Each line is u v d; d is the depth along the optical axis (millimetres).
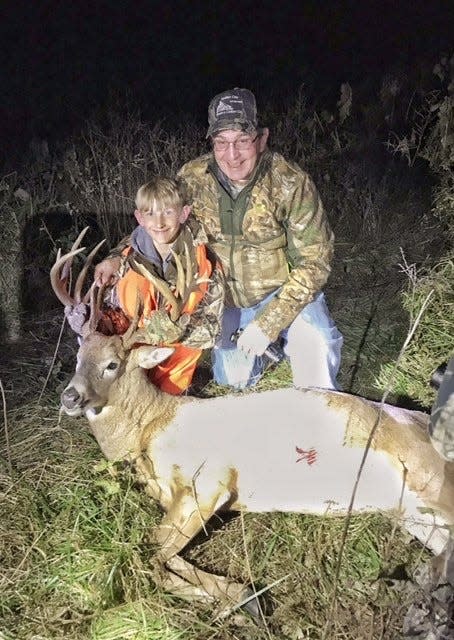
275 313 1787
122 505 1647
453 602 1423
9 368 2287
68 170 2998
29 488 1804
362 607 1506
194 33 5391
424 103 3643
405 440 1547
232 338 2000
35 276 2672
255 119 1708
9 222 2756
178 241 1787
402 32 5227
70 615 1522
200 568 1626
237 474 1585
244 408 1623
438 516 1517
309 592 1542
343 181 3207
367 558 1600
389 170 3248
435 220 2982
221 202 1811
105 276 1798
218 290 1821
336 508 1595
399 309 2512
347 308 2561
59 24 5574
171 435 1623
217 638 1466
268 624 1490
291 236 1829
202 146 3203
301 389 1637
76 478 1817
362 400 1621
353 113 3787
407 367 2178
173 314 1607
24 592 1560
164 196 1682
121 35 5371
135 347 1613
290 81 4441
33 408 2090
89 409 1597
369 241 2898
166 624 1479
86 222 2934
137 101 4203
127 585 1534
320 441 1564
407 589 1467
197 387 2150
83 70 4777
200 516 1577
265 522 1696
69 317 1629
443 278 2473
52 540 1655
